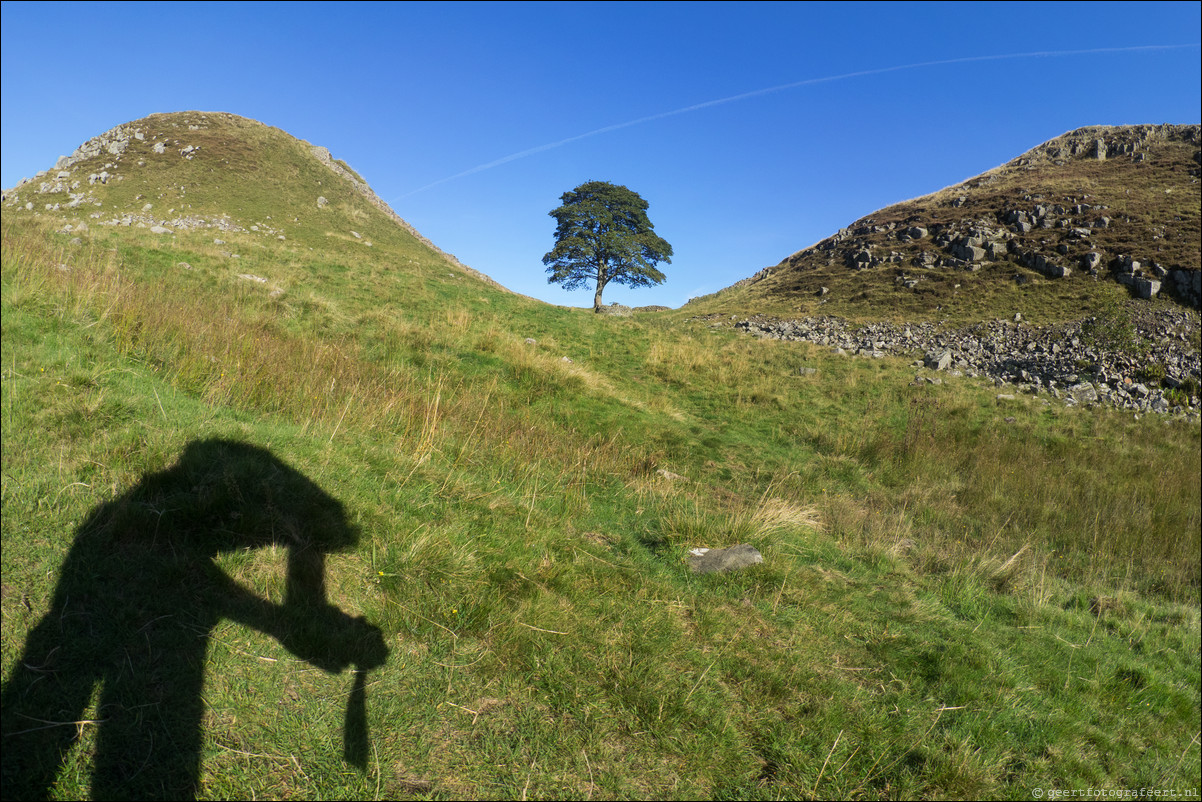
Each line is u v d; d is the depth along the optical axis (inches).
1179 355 885.2
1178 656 207.0
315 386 246.4
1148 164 1882.4
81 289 229.0
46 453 134.0
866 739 127.0
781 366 776.3
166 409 170.7
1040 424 644.1
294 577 130.6
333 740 101.0
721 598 177.0
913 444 502.0
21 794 79.4
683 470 367.6
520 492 226.4
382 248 1717.5
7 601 101.7
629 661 136.3
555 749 110.5
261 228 1601.9
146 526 125.0
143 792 85.1
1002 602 225.5
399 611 132.0
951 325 1214.3
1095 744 146.7
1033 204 1642.5
